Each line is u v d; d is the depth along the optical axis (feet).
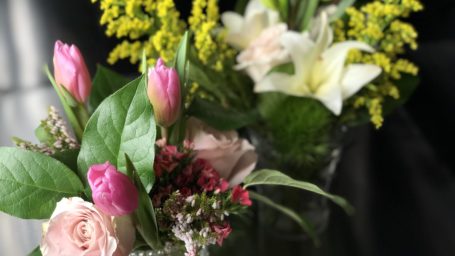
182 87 1.40
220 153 1.49
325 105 1.80
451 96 2.78
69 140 1.41
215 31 1.96
